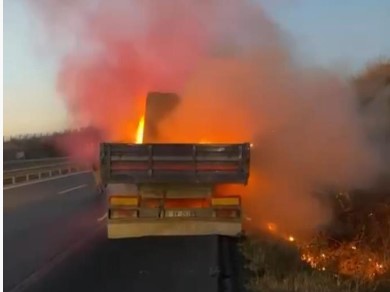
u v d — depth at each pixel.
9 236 11.52
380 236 9.22
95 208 17.11
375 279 7.64
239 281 7.39
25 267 8.66
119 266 8.41
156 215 10.84
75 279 7.79
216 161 10.62
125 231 10.80
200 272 7.83
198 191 11.02
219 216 10.73
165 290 7.05
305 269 7.95
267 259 8.33
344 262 8.40
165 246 9.80
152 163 10.60
